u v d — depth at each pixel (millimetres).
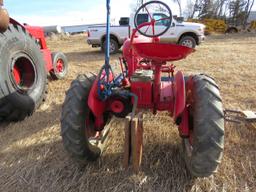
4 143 3059
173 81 2553
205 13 41094
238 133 3051
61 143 2988
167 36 10836
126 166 2186
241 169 2463
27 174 2482
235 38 18031
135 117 2082
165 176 2381
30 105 3709
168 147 2809
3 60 3357
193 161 2049
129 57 2699
